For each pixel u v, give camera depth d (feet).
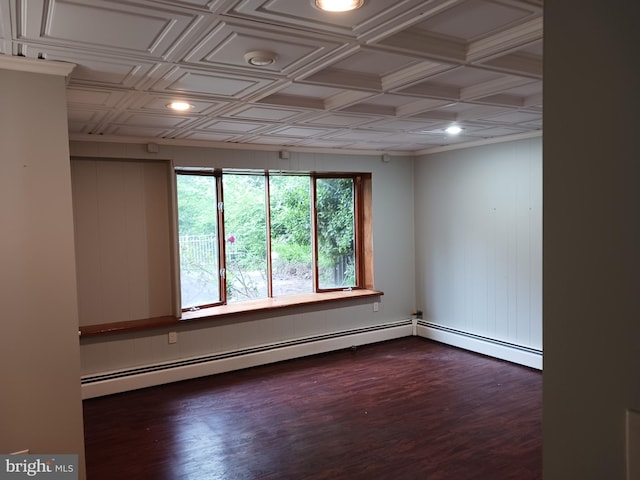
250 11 5.82
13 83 7.50
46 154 7.76
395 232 20.63
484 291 18.06
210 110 11.27
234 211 17.84
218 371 16.61
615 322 3.00
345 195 20.25
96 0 5.43
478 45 7.47
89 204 14.97
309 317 18.60
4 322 7.54
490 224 17.66
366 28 6.42
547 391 3.43
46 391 7.85
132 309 15.75
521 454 10.94
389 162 20.26
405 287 21.02
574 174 3.17
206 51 7.22
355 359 18.12
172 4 5.57
